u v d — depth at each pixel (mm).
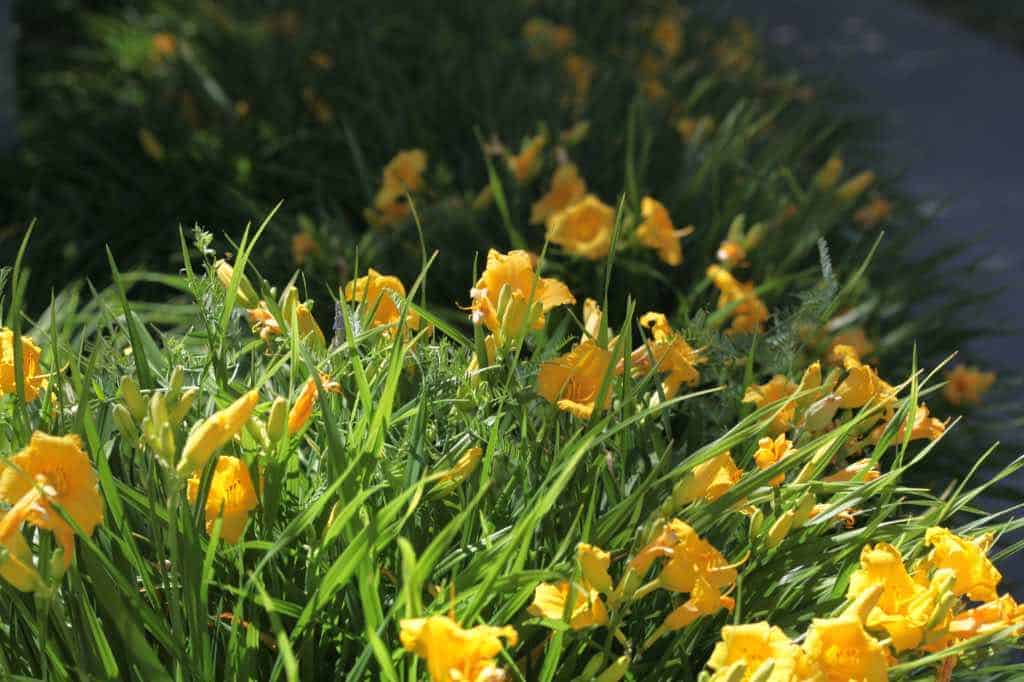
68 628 1509
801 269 2863
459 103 3797
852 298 2738
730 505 1613
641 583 1572
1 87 3877
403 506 1583
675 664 1595
